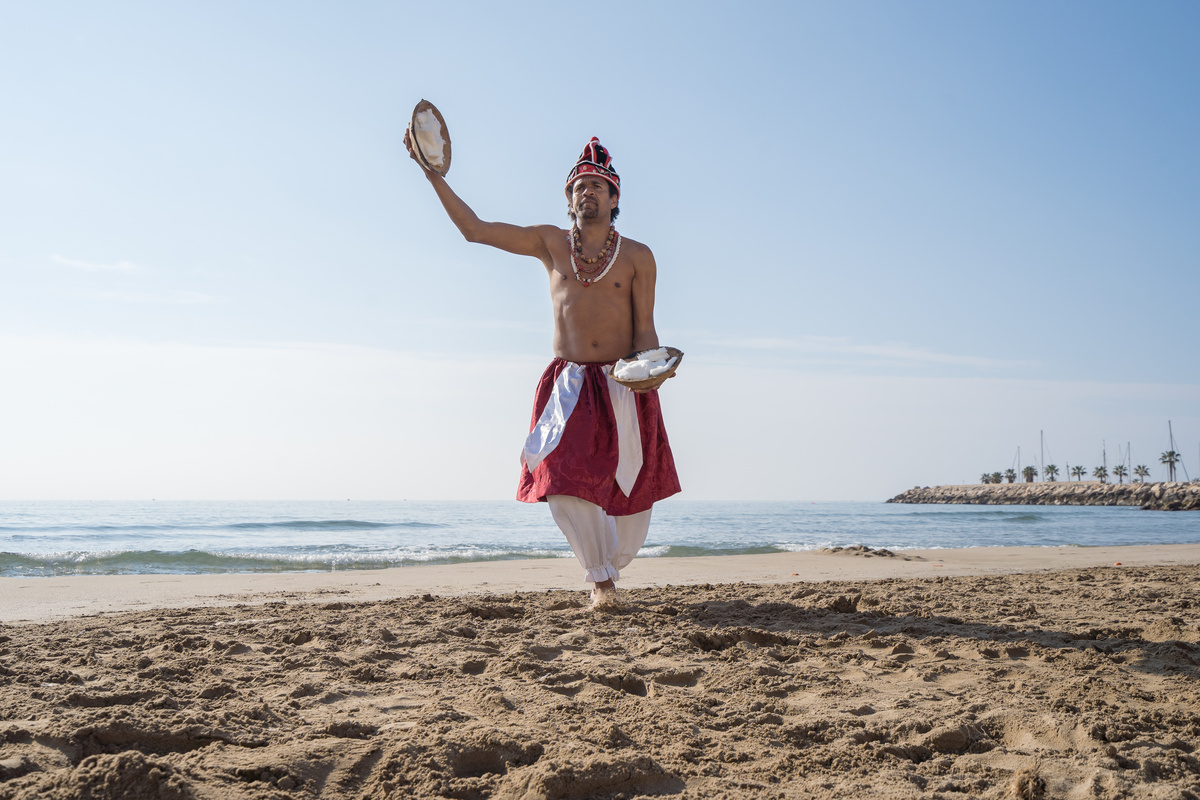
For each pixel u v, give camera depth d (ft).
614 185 17.11
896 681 10.07
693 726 7.93
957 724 7.68
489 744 6.89
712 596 19.39
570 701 8.63
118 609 17.51
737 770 6.73
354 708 8.38
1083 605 17.71
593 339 16.75
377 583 23.71
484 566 31.53
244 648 11.69
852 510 274.98
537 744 6.98
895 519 155.63
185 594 20.48
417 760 6.52
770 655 11.62
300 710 8.30
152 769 5.68
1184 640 12.88
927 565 33.24
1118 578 25.07
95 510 201.87
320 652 11.37
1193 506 291.58
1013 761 7.01
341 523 108.78
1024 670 10.52
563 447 15.88
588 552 16.25
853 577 27.20
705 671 10.42
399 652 11.44
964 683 9.94
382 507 317.83
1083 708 8.54
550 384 16.85
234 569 39.52
